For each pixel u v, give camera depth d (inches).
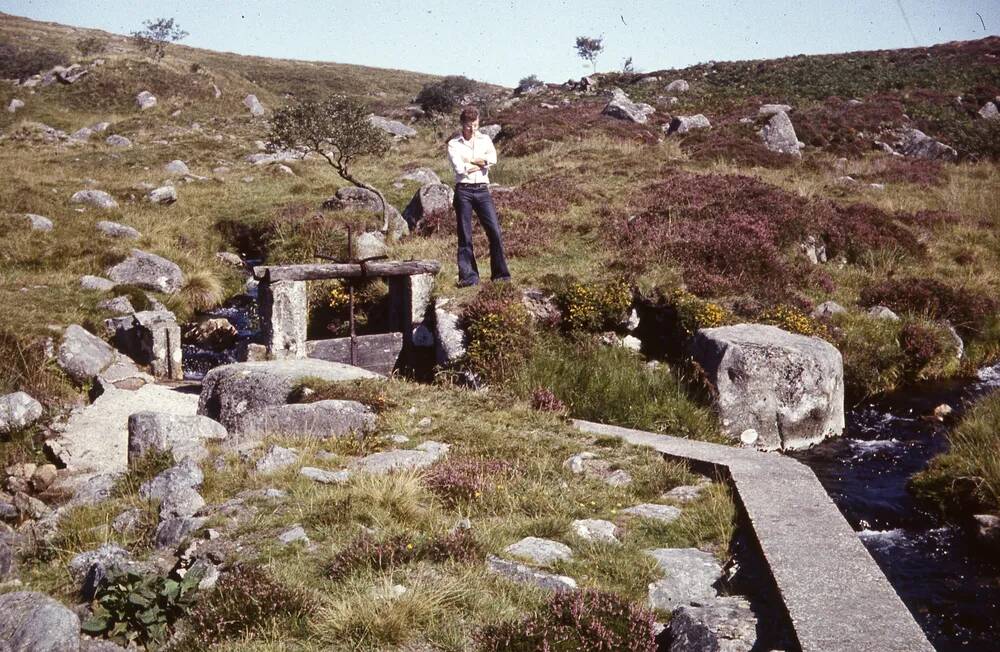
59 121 1918.1
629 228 823.7
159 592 225.8
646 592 236.4
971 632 273.1
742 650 201.9
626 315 623.2
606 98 2122.3
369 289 719.1
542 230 840.3
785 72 2269.9
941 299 715.4
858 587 225.6
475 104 2454.5
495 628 199.6
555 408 466.9
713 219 842.2
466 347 576.1
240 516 283.9
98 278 796.6
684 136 1513.3
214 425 386.3
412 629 206.1
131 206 1083.3
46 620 209.3
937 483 403.2
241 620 211.5
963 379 632.4
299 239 914.1
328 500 289.3
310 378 434.6
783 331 562.3
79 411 518.0
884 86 2033.7
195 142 1676.9
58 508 354.6
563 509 297.0
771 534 264.8
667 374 546.3
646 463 361.7
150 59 2325.3
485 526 273.0
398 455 349.1
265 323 591.2
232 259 982.4
